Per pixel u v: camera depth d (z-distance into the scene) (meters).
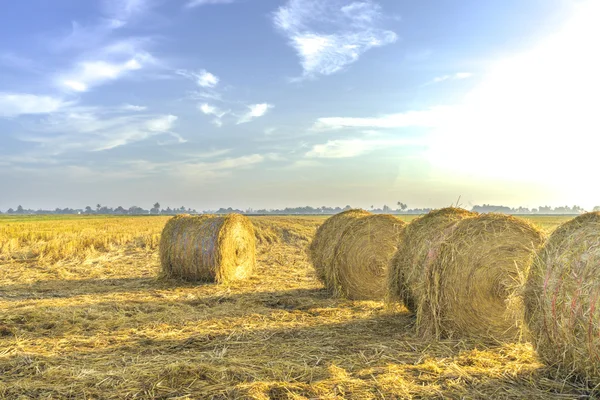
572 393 4.69
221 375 4.90
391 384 4.73
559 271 5.08
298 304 9.11
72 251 16.98
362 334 6.85
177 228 12.23
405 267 8.00
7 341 6.28
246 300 9.30
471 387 4.76
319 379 4.88
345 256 9.70
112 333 6.75
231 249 11.91
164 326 7.14
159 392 4.52
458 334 6.72
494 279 6.68
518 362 5.59
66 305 8.59
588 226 5.16
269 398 4.40
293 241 24.11
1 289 10.48
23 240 22.47
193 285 11.27
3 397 4.39
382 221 9.87
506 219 6.89
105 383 4.70
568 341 4.92
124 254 17.53
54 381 4.80
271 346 6.12
